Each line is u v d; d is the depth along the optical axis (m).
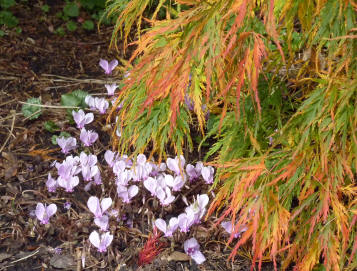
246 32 0.41
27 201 0.66
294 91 0.63
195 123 0.74
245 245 0.60
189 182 0.66
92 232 0.59
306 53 0.68
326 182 0.47
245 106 0.55
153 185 0.62
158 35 0.48
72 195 0.66
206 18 0.42
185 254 0.60
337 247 0.47
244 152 0.55
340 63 0.44
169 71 0.42
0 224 0.63
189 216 0.59
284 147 0.55
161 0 0.52
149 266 0.58
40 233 0.62
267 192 0.47
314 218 0.46
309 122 0.46
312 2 0.44
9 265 0.59
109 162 0.67
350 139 0.49
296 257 0.55
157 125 0.53
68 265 0.59
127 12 0.52
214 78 0.45
